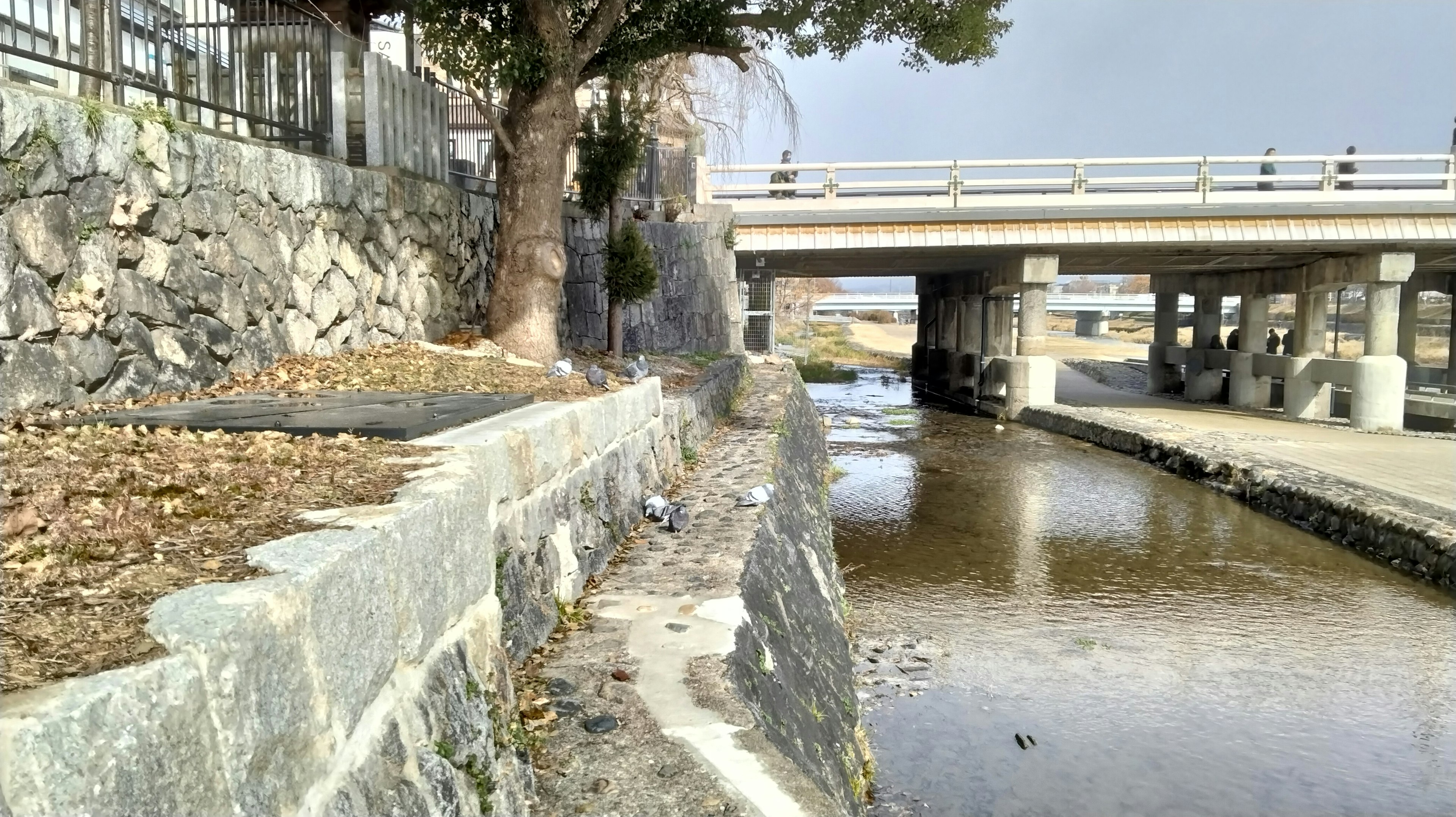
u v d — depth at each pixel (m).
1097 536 14.45
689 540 7.42
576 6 11.32
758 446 11.98
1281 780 7.10
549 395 7.54
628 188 18.47
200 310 6.42
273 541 2.67
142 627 2.00
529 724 4.14
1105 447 23.30
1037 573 12.45
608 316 16.34
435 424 4.94
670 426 9.88
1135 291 96.50
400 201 9.76
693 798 3.61
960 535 14.42
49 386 4.93
